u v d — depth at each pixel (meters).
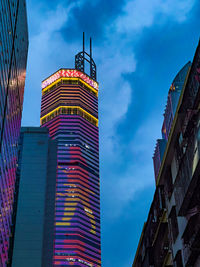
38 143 187.50
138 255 81.75
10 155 135.38
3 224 123.44
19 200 170.75
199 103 46.31
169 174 59.78
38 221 166.25
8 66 126.56
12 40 132.75
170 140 56.62
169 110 141.12
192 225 46.41
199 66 45.34
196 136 44.44
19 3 144.75
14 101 143.25
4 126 121.31
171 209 56.09
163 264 60.53
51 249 163.12
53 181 181.50
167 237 60.50
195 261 46.91
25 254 157.62
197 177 44.28
